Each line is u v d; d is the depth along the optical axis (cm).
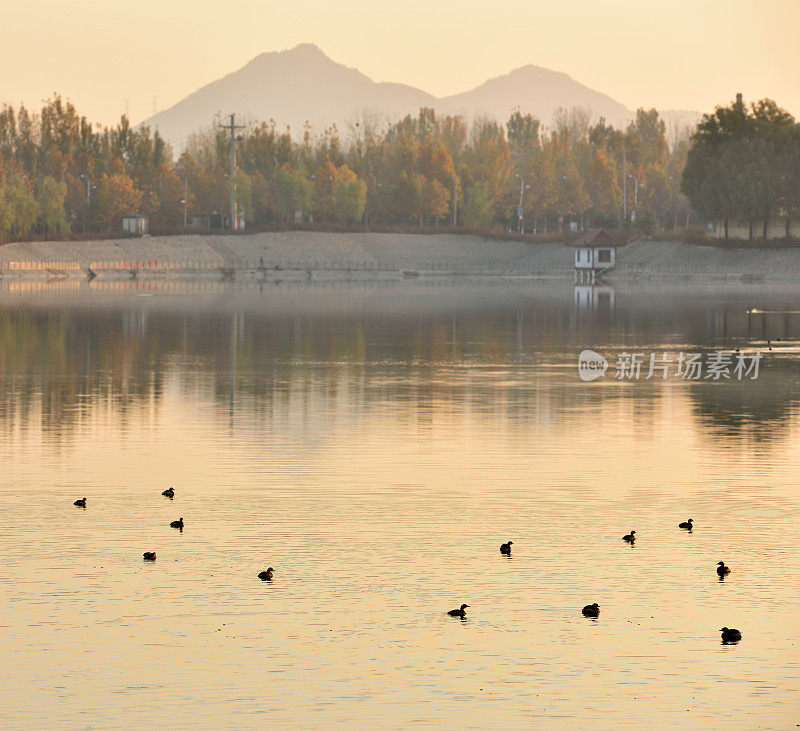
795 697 1783
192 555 2495
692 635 2027
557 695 1788
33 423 4288
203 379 5706
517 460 3584
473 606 2172
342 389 5350
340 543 2595
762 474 3369
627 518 2831
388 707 1744
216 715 1717
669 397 5144
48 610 2138
